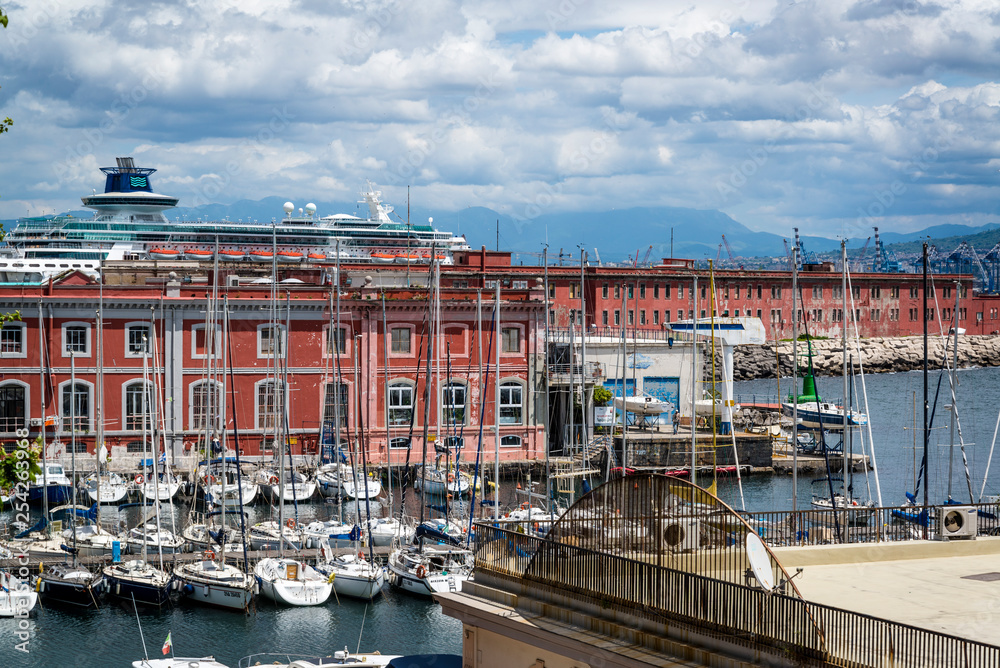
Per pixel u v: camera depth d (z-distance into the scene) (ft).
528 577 68.54
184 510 246.47
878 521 81.71
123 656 148.15
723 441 302.25
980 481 292.20
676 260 576.61
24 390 272.31
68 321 274.36
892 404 455.63
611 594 62.28
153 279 325.21
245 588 166.61
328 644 153.48
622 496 64.03
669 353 332.60
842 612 51.83
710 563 59.00
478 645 69.82
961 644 48.60
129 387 278.05
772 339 553.23
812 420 342.03
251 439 284.82
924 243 215.92
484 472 262.26
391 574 180.75
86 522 217.15
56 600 171.53
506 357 300.61
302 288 289.74
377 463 284.61
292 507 250.16
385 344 253.65
